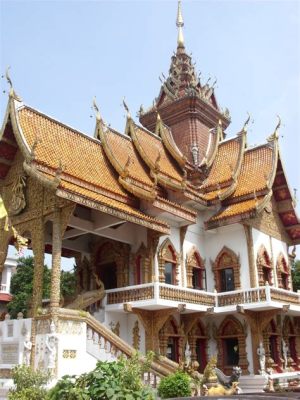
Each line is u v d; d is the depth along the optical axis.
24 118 19.45
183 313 22.36
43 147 19.17
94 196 18.77
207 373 16.50
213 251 25.48
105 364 9.41
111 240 23.06
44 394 11.22
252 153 28.77
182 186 24.14
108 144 23.02
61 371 15.45
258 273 24.56
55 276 16.70
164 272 22.47
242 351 22.84
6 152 19.94
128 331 20.70
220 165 29.22
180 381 13.86
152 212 21.73
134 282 21.80
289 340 26.92
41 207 18.52
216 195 25.73
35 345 16.16
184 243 24.14
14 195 19.58
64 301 21.47
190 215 23.34
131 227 22.55
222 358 23.52
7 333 17.34
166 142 28.88
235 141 30.20
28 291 44.41
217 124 32.44
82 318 16.83
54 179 16.50
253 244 24.62
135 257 22.16
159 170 24.22
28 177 19.47
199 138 31.50
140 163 25.25
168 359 19.91
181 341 21.98
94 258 23.64
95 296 20.11
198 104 32.03
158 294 19.02
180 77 34.22
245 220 23.98
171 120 32.84
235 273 24.31
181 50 35.28
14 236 19.20
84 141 22.36
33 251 18.25
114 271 23.31
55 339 15.49
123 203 20.86
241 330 23.11
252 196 25.16
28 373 12.97
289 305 22.19
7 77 19.05
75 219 20.03
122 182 21.70
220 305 22.66
